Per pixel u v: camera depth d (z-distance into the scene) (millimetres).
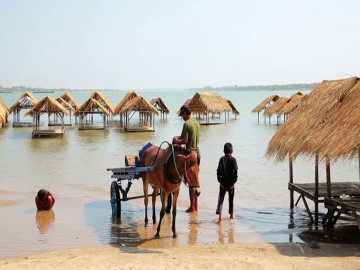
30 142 34406
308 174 18688
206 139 35875
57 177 18125
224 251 8375
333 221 10375
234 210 12398
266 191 15141
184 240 9461
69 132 44656
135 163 11273
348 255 8031
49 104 40938
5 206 12773
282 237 9680
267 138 36719
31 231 10180
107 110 50719
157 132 44469
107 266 7289
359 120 8547
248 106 130375
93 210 12352
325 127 9586
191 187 8492
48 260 7695
